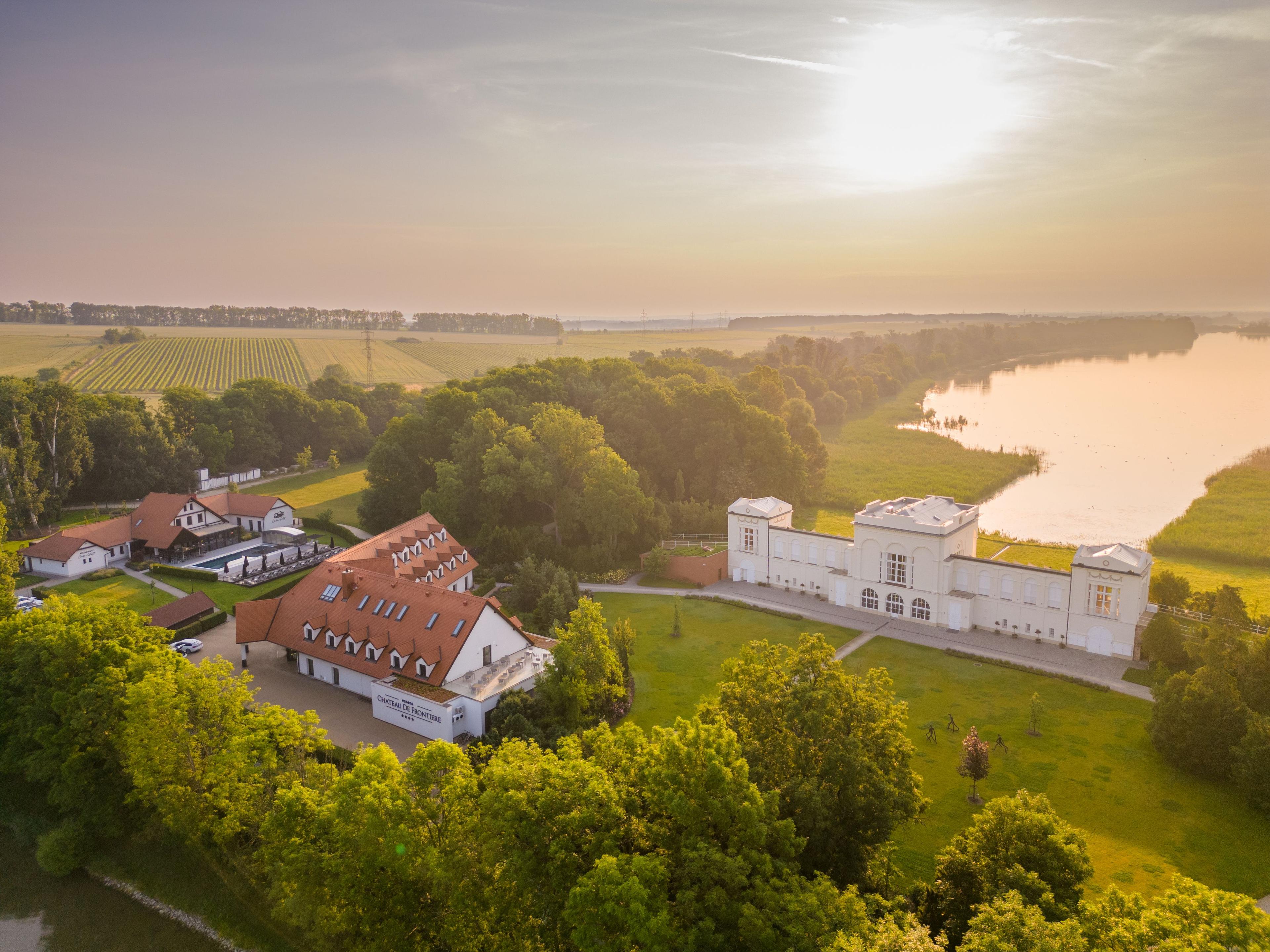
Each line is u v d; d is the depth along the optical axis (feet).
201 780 175.63
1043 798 146.41
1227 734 206.08
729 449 489.26
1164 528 451.53
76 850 194.29
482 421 442.91
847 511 512.22
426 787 144.36
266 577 367.25
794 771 155.63
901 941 110.01
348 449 654.53
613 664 230.68
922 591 324.60
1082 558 293.43
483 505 411.95
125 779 200.54
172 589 354.33
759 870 126.72
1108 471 613.52
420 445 471.62
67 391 476.13
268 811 165.17
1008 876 130.52
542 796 133.90
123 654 208.13
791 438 566.36
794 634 314.96
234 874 179.42
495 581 367.45
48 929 177.58
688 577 377.50
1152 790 204.23
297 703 251.19
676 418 510.58
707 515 435.94
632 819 137.18
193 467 533.96
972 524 340.59
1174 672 270.46
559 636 229.45
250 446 599.57
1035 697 233.55
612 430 504.02
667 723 242.58
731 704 172.55
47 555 372.79
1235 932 102.32
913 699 258.37
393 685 238.89
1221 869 173.78
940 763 219.00
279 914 163.32
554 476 413.18
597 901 117.70
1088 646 295.48
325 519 464.65
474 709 224.94
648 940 110.32
